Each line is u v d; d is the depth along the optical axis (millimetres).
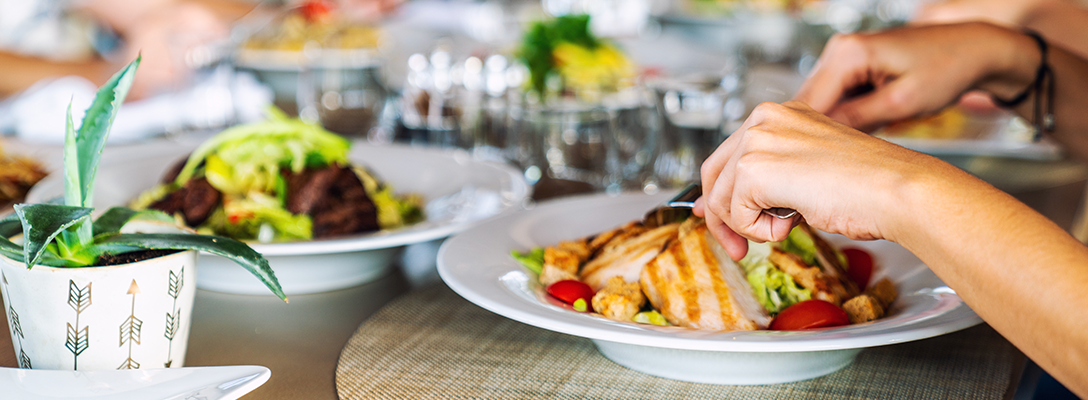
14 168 988
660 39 2396
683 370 698
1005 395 687
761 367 688
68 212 611
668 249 754
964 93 911
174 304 658
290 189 936
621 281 759
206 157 961
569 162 1313
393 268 883
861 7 2855
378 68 1713
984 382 701
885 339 655
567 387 697
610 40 1844
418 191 1052
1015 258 593
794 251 798
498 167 1037
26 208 603
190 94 1576
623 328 671
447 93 1454
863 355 734
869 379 705
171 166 1060
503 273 771
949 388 695
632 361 713
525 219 877
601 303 734
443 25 2730
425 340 752
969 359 728
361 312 796
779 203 652
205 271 820
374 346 742
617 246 803
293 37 1880
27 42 2441
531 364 723
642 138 1465
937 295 743
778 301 769
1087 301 578
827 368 706
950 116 1432
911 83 872
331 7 2025
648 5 3184
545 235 868
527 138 1377
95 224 657
